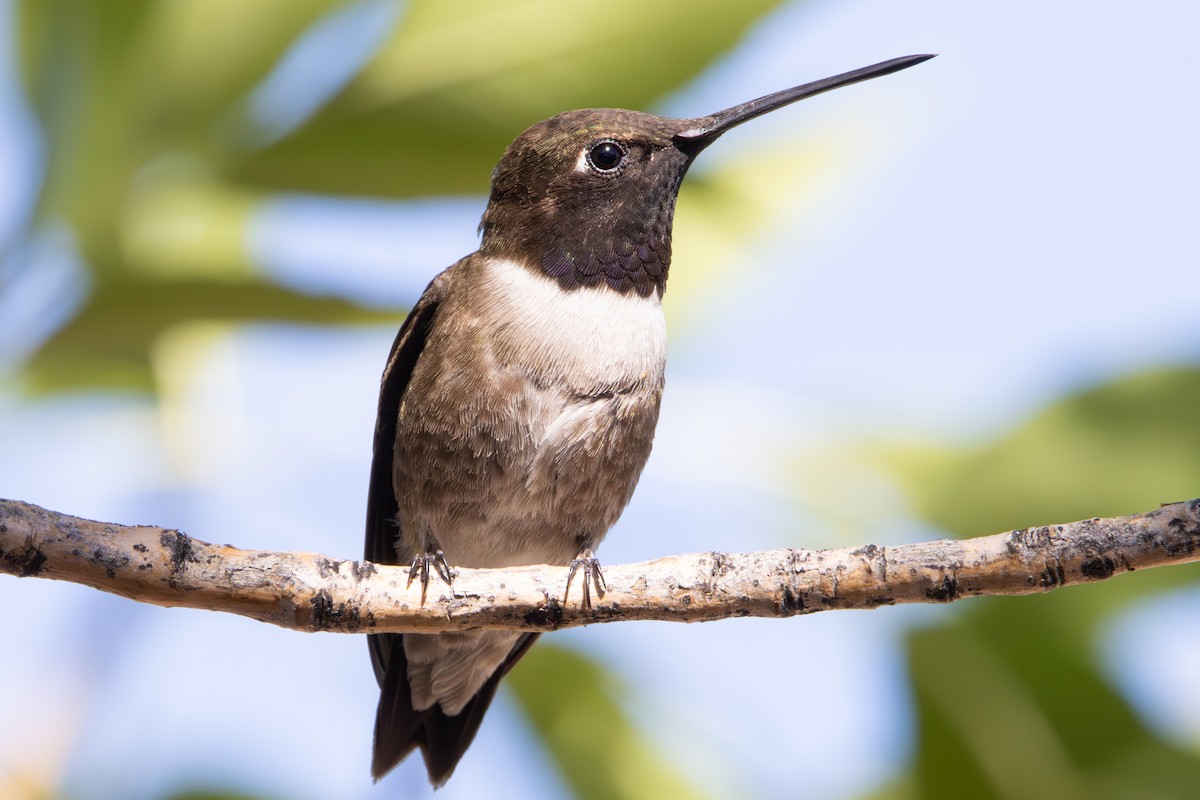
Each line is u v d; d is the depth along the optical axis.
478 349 10.35
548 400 10.32
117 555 7.72
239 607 7.99
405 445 10.59
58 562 7.63
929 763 10.11
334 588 8.09
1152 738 10.07
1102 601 10.27
